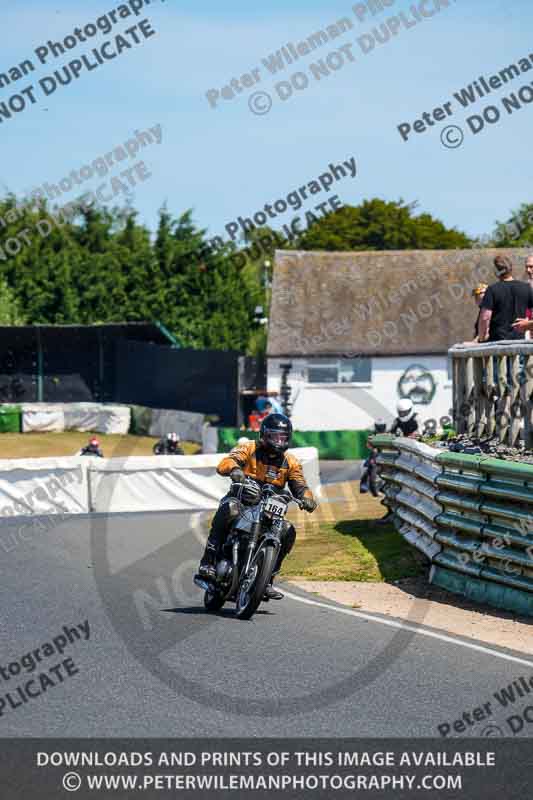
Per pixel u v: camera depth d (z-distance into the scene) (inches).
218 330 7721.5
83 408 6215.6
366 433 5206.7
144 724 910.4
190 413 5639.8
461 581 1620.3
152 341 6574.8
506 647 1227.2
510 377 1689.2
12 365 6437.0
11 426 6112.2
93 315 7770.7
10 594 1592.0
